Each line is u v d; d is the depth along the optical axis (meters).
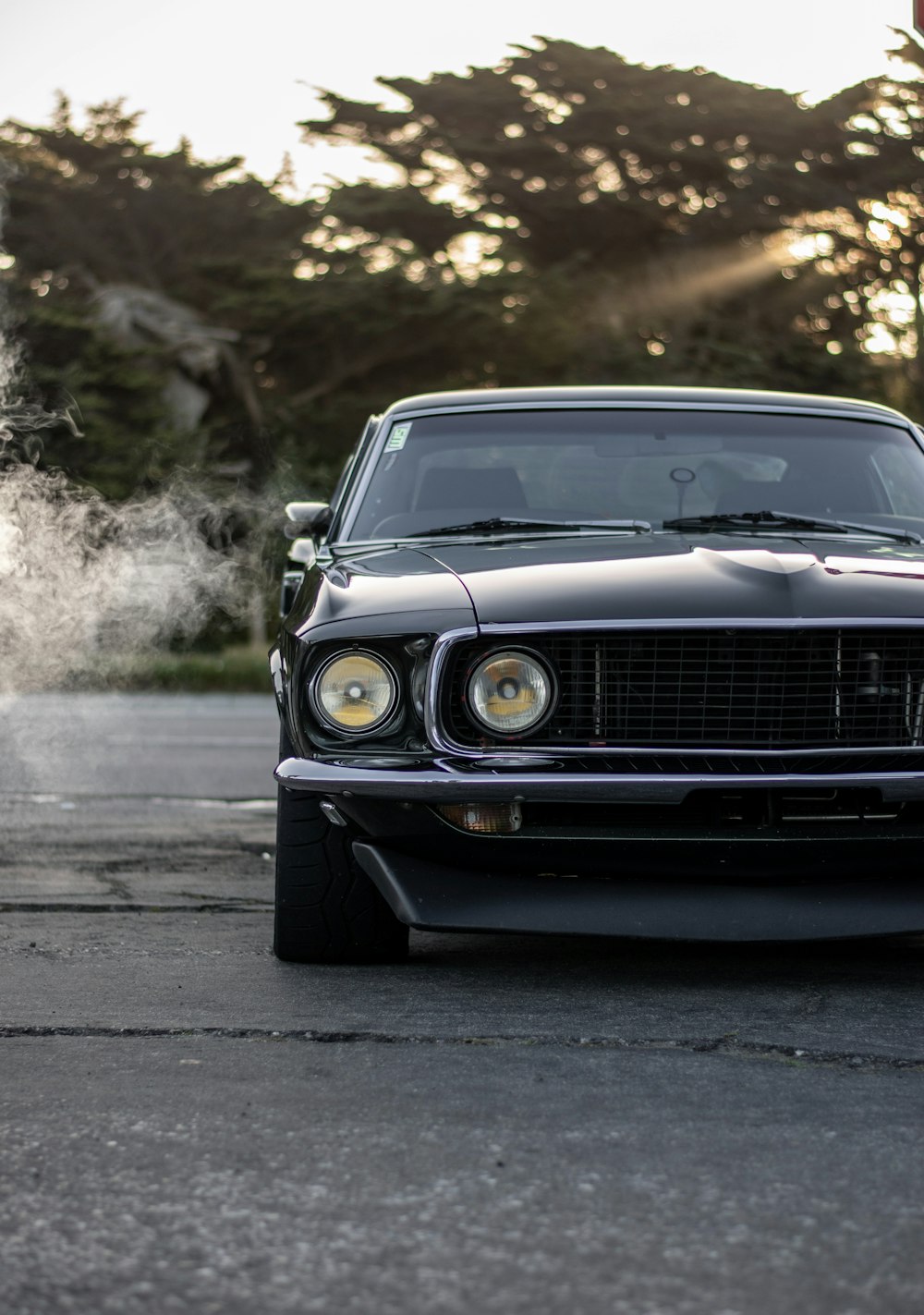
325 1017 6.46
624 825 6.86
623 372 65.31
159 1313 3.70
